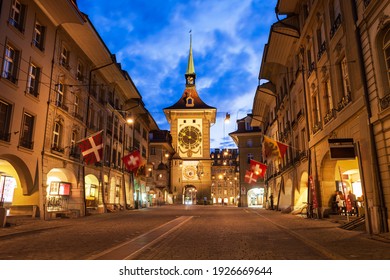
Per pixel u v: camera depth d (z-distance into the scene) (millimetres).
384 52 11352
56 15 20500
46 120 20188
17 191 18406
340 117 14984
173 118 73875
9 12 16734
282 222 17203
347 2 13930
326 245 8922
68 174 23781
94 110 28469
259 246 9055
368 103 12016
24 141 18031
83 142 19719
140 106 40500
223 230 13359
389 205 10766
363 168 12445
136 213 28578
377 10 11320
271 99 37438
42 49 19984
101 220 19656
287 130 28906
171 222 17859
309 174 20703
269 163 42438
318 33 18969
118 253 7965
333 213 18500
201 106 74000
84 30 22828
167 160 69312
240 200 52562
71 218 21406
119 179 35906
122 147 36875
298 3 22812
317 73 19016
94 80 28703
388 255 7477
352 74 13562
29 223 16594
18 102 17375
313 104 20594
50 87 20719
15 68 17422
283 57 27422
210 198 69375
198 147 72000
